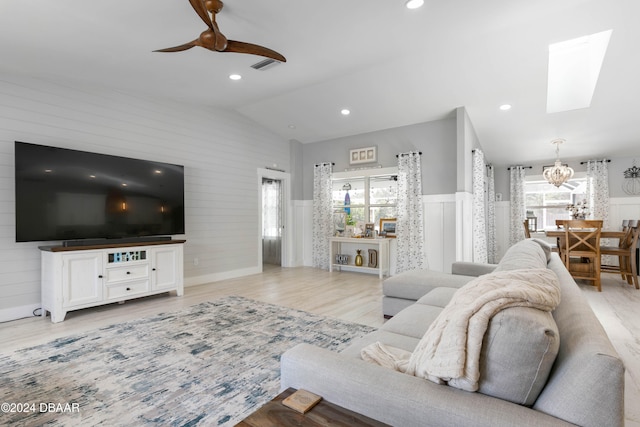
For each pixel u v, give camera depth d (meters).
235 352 2.56
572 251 4.67
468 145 5.01
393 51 3.54
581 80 4.54
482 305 0.95
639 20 3.02
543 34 3.25
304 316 3.47
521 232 7.14
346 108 5.22
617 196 6.25
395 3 2.65
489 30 3.18
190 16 2.58
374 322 3.28
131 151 4.37
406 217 5.60
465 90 4.36
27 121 3.53
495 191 7.50
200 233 5.16
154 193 4.30
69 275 3.37
